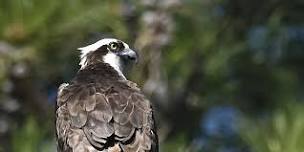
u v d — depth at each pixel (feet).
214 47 57.06
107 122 40.40
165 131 54.34
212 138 59.06
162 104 53.98
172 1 52.75
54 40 50.19
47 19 49.32
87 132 40.22
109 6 51.80
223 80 58.54
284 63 63.00
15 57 49.39
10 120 50.80
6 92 50.39
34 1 48.83
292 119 45.70
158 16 52.42
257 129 46.55
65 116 41.19
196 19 54.19
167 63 52.70
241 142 58.29
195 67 55.72
